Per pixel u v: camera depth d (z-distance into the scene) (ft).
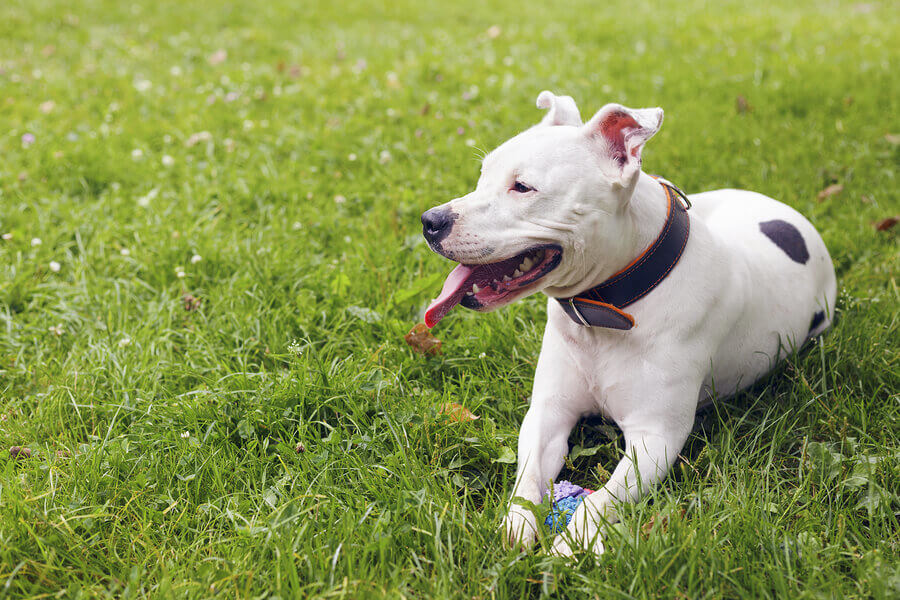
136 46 27.66
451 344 10.66
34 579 7.09
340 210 14.75
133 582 6.91
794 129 17.90
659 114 7.18
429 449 8.64
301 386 9.20
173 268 12.69
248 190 15.17
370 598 6.68
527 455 8.34
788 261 9.84
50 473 8.17
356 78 22.89
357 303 11.51
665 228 8.05
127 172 16.31
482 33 29.84
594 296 8.18
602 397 8.63
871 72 21.70
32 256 12.97
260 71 24.00
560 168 7.43
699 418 9.48
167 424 9.06
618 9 34.78
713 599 6.61
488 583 6.91
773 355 9.68
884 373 9.72
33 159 16.79
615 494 7.74
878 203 14.47
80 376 10.07
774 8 34.37
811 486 8.16
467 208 7.66
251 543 7.33
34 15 31.94
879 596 6.50
